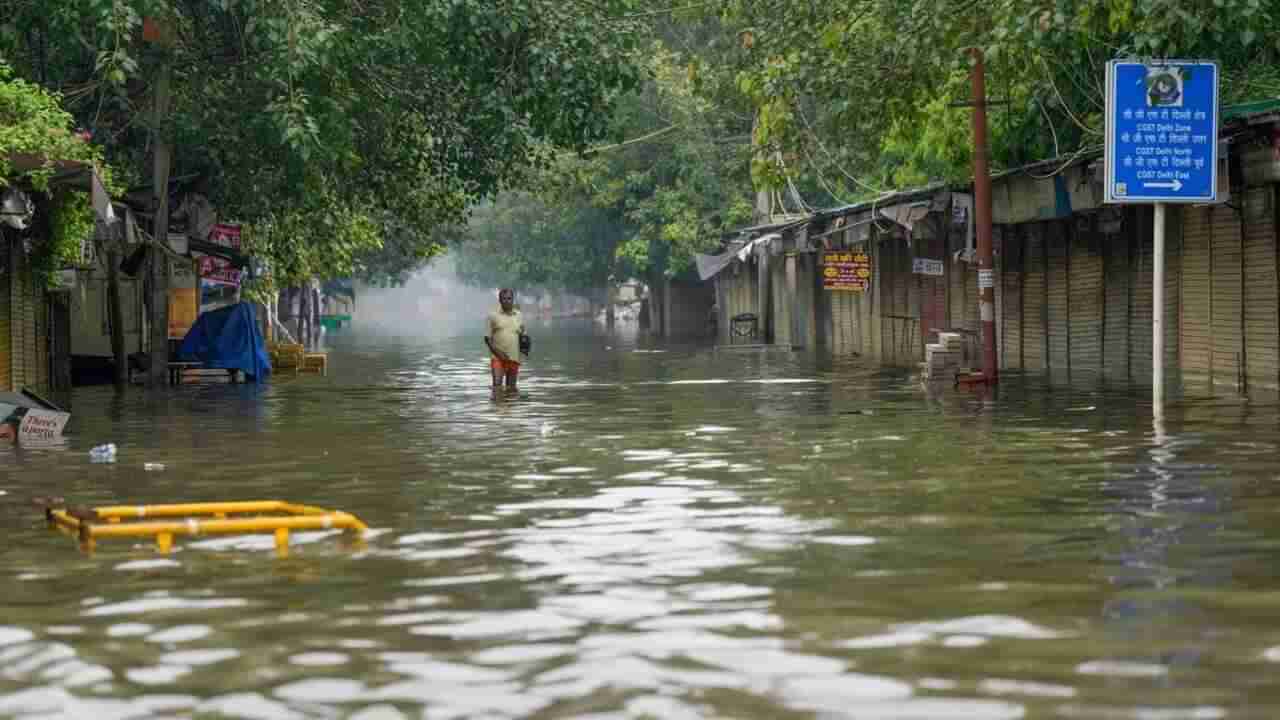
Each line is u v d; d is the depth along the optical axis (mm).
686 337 67812
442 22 32438
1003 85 29719
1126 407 22641
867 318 48531
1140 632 8156
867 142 35156
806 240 49250
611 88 33969
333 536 11773
